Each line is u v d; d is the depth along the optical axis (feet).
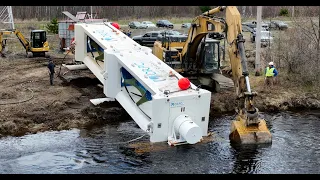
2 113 54.75
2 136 49.96
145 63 52.65
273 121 57.67
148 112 48.34
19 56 95.55
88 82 71.00
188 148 45.06
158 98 42.11
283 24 119.85
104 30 67.77
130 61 52.75
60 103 59.26
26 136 50.06
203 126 44.93
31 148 46.52
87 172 40.52
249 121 46.57
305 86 70.03
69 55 96.37
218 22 53.98
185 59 65.10
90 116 56.08
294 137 50.57
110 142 48.39
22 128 52.06
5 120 52.70
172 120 43.39
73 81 70.64
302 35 75.36
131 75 52.49
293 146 47.39
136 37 113.09
